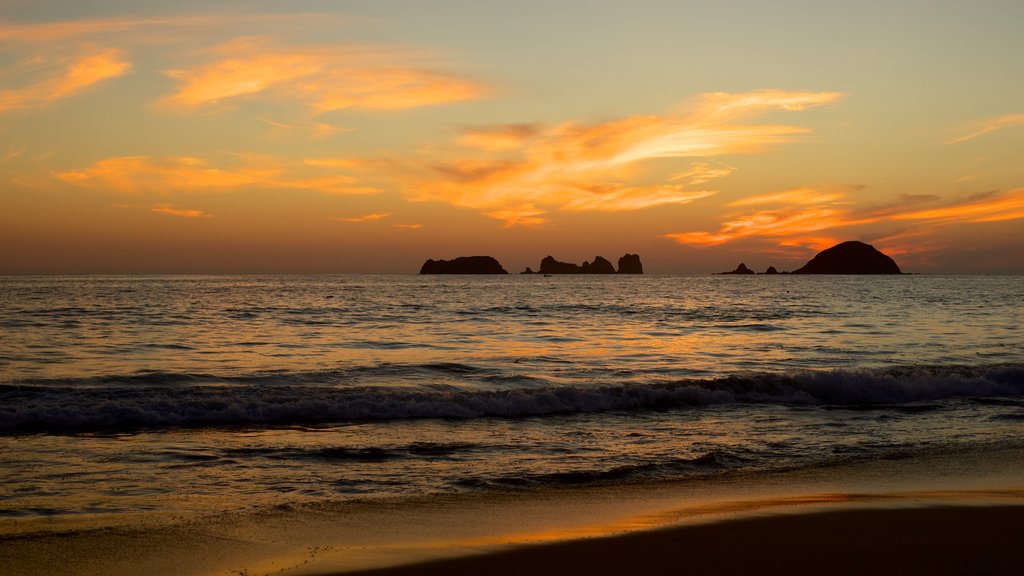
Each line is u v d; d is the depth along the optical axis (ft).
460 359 88.84
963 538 25.68
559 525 28.07
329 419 51.42
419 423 50.57
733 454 41.37
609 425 50.49
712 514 29.37
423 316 170.81
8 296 261.44
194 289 359.87
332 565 23.47
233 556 24.50
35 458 38.73
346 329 131.54
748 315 181.68
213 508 30.37
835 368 81.76
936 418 53.72
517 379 72.08
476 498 32.27
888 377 64.44
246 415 50.62
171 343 103.09
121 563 23.84
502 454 41.27
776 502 31.37
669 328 139.23
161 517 29.01
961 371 69.87
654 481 35.42
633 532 26.89
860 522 27.78
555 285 515.50
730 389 61.98
